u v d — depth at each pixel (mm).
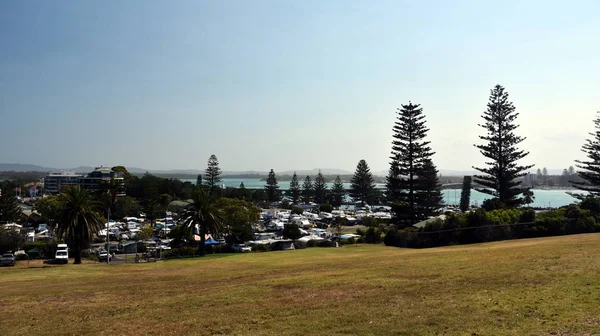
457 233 32969
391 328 9312
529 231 32469
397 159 56688
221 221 48094
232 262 28625
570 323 8656
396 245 35906
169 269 26172
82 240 40000
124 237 64562
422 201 55656
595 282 11625
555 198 177500
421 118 56094
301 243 46438
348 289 13766
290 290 14398
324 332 9430
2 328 11828
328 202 135750
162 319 11633
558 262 15047
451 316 9812
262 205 131250
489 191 54312
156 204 90250
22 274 26219
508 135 52844
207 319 11258
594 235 27562
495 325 8961
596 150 52562
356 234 54719
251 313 11555
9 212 72062
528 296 10875
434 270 16078
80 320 12211
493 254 19656
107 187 77562
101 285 19281
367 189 110312
